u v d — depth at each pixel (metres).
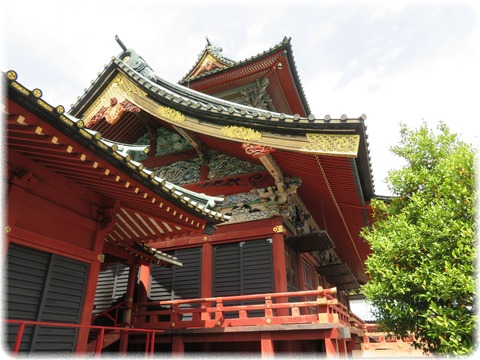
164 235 10.18
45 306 6.41
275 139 9.75
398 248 8.20
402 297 8.04
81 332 7.06
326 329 8.66
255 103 16.22
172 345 10.43
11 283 5.93
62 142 5.29
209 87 16.97
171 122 11.69
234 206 12.83
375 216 10.40
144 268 13.84
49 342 6.39
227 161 13.70
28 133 5.08
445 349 6.88
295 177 11.86
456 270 7.02
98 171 6.28
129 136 16.05
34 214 6.48
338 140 8.78
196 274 12.77
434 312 7.43
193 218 8.62
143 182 6.89
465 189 7.74
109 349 11.34
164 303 11.13
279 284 11.25
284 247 12.53
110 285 14.30
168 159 14.97
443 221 7.74
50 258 6.71
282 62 15.40
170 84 12.97
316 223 16.81
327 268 17.16
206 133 11.02
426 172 9.02
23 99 4.46
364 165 9.72
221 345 11.12
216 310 10.23
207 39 20.03
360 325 20.89
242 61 15.47
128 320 11.06
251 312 11.38
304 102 19.48
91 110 13.22
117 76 12.91
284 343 10.63
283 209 12.22
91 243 7.76
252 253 12.12
